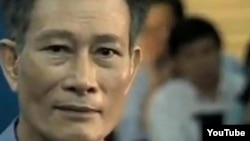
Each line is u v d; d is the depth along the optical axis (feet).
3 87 10.74
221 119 15.21
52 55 5.24
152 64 14.92
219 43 15.57
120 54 5.40
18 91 5.54
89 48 5.24
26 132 5.53
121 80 5.40
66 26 5.21
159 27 15.08
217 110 15.25
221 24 16.99
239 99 15.47
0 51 5.64
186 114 14.82
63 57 5.23
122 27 5.42
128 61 5.52
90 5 5.25
